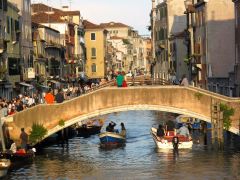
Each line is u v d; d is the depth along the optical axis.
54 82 81.69
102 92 44.28
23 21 67.75
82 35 119.62
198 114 44.31
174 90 44.31
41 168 39.00
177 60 94.69
